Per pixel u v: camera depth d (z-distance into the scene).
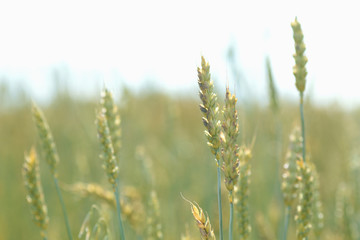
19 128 2.11
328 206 1.31
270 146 1.26
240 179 0.75
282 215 1.09
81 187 0.94
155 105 2.15
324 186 1.41
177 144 1.76
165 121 1.80
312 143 1.64
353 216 1.04
